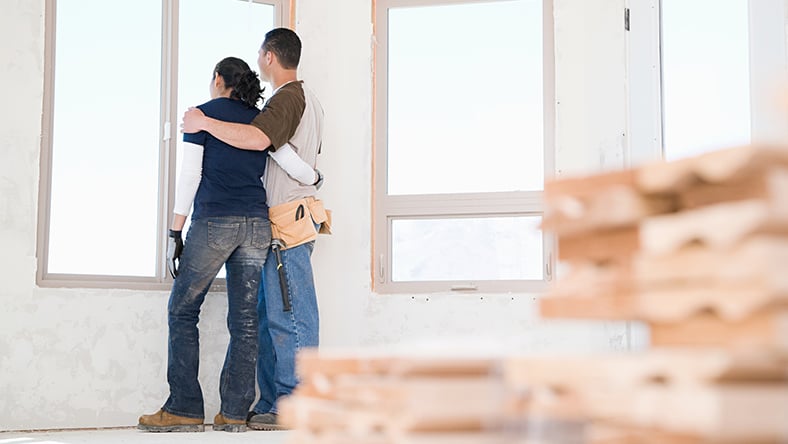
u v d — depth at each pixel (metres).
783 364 0.85
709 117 4.14
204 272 3.83
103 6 4.30
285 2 4.64
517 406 1.03
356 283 4.49
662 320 0.96
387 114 4.70
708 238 0.88
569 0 4.49
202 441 3.36
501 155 4.61
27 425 3.88
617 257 1.01
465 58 4.68
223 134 3.82
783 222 0.84
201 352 4.21
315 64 4.56
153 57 4.39
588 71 4.43
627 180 0.99
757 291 0.85
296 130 4.06
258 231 3.89
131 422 4.07
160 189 4.34
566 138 4.44
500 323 4.41
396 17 4.74
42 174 4.09
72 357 3.98
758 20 3.99
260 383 4.09
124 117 4.31
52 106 4.15
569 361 0.97
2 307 3.88
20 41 4.02
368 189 4.56
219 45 4.53
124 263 4.26
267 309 3.97
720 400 0.82
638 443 0.91
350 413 1.14
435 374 1.05
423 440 1.01
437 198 4.61
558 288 1.07
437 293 4.48
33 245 3.96
